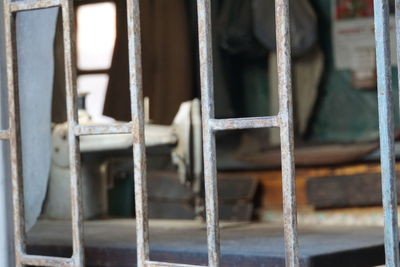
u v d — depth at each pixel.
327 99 7.55
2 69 2.91
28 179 3.07
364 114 7.41
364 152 5.86
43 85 3.09
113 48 6.18
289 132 2.31
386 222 2.19
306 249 2.99
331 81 7.55
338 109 7.50
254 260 2.85
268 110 7.80
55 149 4.26
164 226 4.10
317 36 7.18
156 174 6.59
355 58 7.43
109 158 4.59
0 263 2.89
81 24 7.01
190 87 7.06
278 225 4.08
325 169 6.04
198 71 7.27
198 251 3.04
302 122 7.45
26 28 2.99
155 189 6.56
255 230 3.82
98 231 3.91
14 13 2.81
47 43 3.08
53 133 4.25
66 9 2.69
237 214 6.25
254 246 3.12
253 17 7.27
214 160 2.44
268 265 2.81
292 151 2.32
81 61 7.04
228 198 6.32
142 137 2.59
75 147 2.72
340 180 5.82
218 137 7.08
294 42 7.16
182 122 4.43
